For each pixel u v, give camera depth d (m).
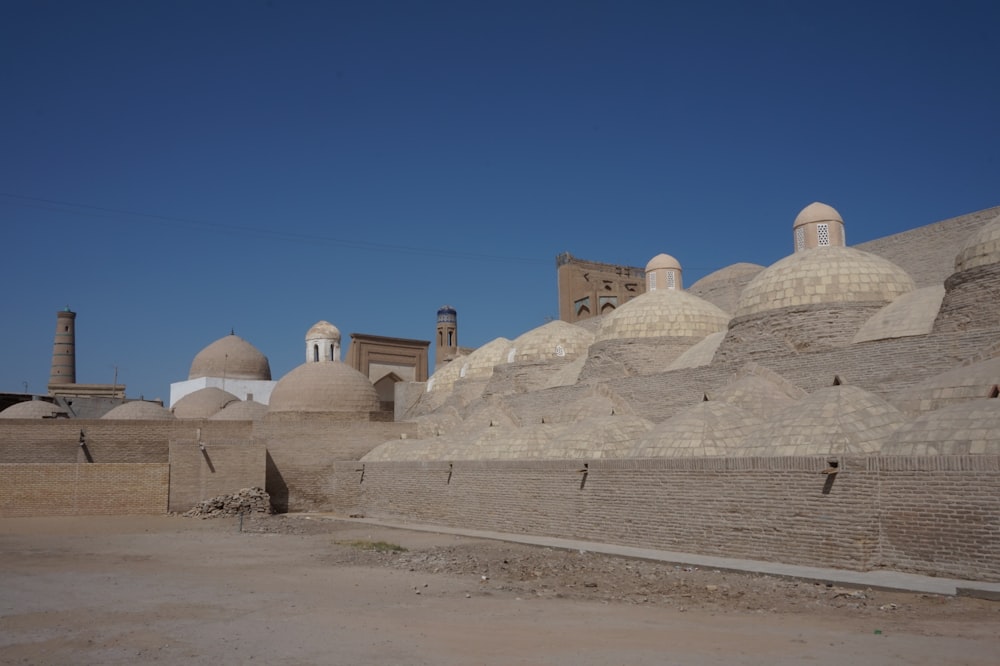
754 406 22.12
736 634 10.25
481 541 23.16
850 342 24.98
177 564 18.42
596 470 22.03
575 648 9.43
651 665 8.58
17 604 13.12
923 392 18.08
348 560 18.94
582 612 11.97
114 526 28.48
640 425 24.97
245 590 14.37
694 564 16.78
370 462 33.94
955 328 21.78
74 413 55.16
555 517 23.33
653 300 34.31
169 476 33.22
